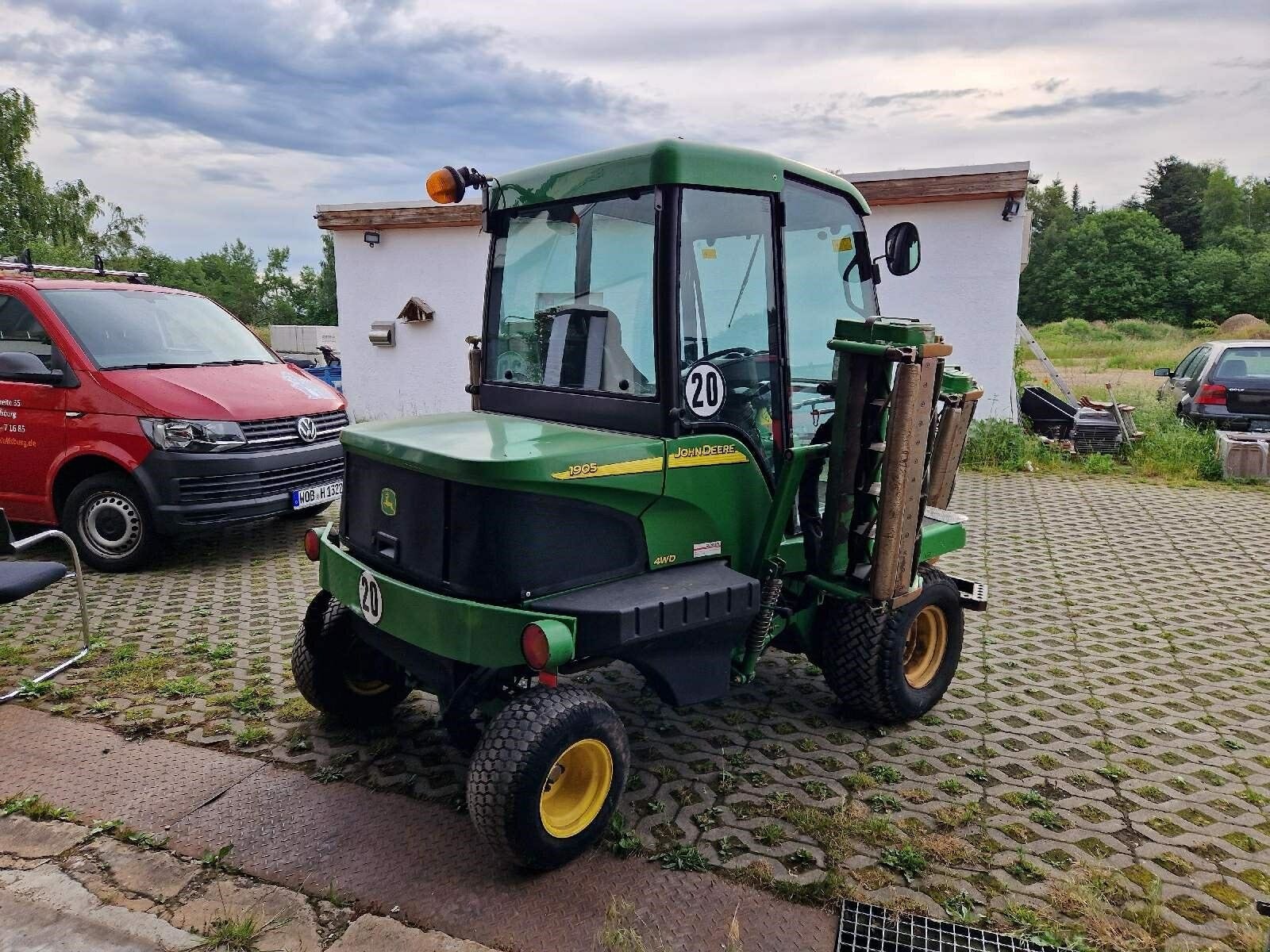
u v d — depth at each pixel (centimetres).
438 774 359
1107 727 405
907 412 327
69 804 333
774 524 349
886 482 337
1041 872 296
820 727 403
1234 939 266
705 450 325
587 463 293
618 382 331
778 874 295
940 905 281
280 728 395
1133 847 313
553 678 284
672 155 306
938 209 981
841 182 390
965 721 409
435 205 1152
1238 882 294
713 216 323
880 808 336
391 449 318
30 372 604
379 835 314
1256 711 421
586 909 276
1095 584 612
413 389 1234
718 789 348
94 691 430
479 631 289
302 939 263
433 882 288
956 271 991
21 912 274
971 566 653
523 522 289
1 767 359
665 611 295
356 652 386
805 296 381
